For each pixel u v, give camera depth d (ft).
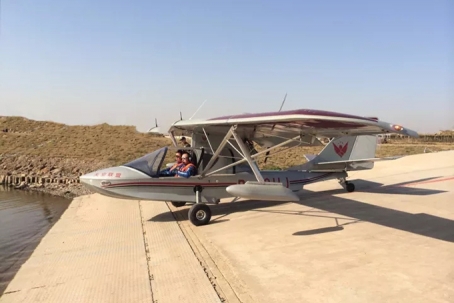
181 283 15.75
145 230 25.98
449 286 14.12
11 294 16.15
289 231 23.54
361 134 23.18
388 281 14.82
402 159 69.36
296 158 89.56
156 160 27.76
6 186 65.36
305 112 19.13
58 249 22.76
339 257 18.06
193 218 26.05
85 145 124.77
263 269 16.92
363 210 29.25
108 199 40.73
